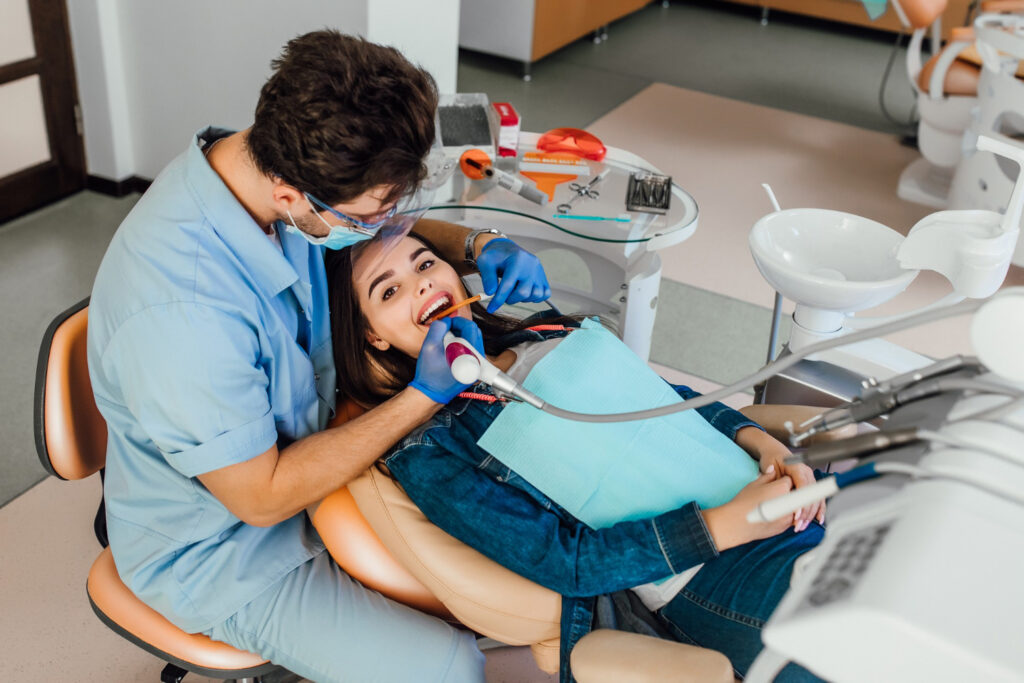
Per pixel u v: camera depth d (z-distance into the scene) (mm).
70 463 1278
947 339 2709
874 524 662
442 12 2875
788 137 4090
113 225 3039
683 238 1740
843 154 3947
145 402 1109
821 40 5379
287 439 1325
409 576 1352
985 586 582
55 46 2936
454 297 1405
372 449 1227
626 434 1330
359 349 1403
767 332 2713
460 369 1022
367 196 1026
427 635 1304
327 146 958
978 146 1183
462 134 1910
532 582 1243
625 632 1132
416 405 1234
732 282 2963
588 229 1727
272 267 1162
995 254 1196
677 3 5898
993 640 556
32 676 1593
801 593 646
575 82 4508
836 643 597
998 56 2943
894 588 584
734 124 4184
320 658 1275
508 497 1287
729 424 1431
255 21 2773
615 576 1199
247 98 2918
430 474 1283
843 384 1520
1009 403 670
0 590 1747
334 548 1340
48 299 2609
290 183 1021
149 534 1267
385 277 1368
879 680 596
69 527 1900
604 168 1966
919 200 3551
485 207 1763
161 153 3160
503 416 1335
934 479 660
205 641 1298
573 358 1396
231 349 1109
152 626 1294
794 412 1485
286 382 1259
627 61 4855
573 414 979
